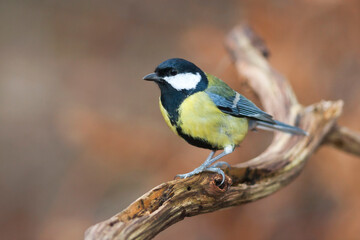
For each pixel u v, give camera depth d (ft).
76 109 37.86
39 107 50.80
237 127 22.54
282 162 22.76
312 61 37.73
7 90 51.96
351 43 38.06
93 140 36.11
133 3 54.95
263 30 38.27
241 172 21.12
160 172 35.76
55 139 48.49
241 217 34.45
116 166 36.81
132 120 38.47
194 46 39.42
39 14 58.65
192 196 17.60
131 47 53.78
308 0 38.14
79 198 40.83
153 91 48.26
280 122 25.07
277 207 35.88
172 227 35.37
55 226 39.50
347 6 37.99
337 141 28.78
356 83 37.81
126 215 15.70
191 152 35.35
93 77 50.44
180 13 53.42
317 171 36.94
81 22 55.98
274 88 29.73
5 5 59.82
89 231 14.60
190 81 21.84
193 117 21.45
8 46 56.18
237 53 34.91
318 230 35.27
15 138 48.91
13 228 41.04
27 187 44.65
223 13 50.26
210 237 34.60
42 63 53.83
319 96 37.11
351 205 35.50
